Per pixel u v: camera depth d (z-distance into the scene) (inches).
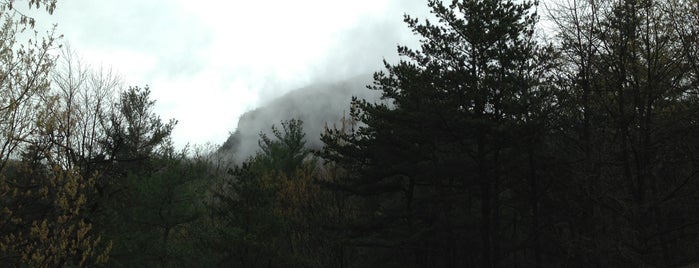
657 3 536.7
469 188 726.5
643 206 501.0
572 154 623.5
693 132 526.9
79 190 368.8
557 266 744.3
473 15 673.0
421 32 704.4
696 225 539.5
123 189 679.1
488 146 715.4
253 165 845.8
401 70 723.4
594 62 567.5
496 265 652.1
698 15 522.0
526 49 615.8
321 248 963.3
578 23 583.5
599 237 539.8
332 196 999.0
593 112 571.8
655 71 541.6
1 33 328.5
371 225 804.6
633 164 569.6
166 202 775.7
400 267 878.4
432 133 699.4
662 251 546.3
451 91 673.6
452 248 811.4
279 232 850.1
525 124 583.8
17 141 339.0
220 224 883.4
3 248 306.2
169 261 738.2
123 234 639.8
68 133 465.1
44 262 304.5
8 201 344.5
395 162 773.9
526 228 747.4
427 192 889.5
